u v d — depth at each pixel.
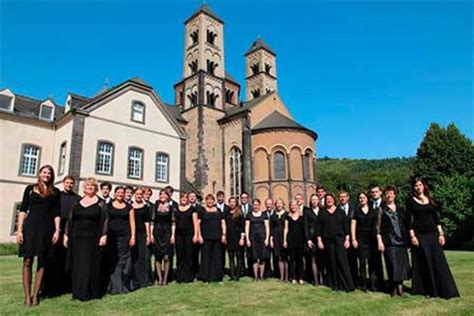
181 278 9.12
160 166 31.53
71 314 5.54
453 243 30.84
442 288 6.71
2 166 27.09
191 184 40.44
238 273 9.62
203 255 9.30
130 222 8.06
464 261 12.26
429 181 42.53
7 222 26.55
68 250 7.07
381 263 7.94
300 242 9.06
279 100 45.81
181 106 47.12
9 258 17.08
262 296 7.05
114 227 7.84
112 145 28.48
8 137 27.75
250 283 8.86
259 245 9.75
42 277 6.55
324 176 94.50
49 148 29.62
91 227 7.06
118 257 7.74
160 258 9.05
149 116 31.56
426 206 7.25
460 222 30.22
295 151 38.06
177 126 33.56
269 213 10.16
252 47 56.78
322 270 8.90
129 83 30.52
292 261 9.16
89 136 27.30
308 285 8.56
